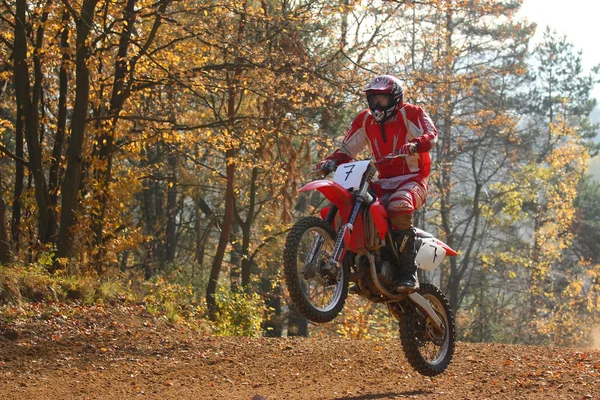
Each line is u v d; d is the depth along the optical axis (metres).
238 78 18.48
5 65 19.67
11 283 11.97
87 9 16.81
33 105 18.06
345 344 10.80
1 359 9.31
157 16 17.33
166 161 30.30
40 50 17.14
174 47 18.94
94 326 11.40
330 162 7.15
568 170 52.84
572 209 43.62
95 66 17.47
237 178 28.92
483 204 43.97
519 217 43.97
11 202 20.05
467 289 47.53
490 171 45.00
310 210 31.42
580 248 53.81
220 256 24.14
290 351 10.23
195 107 24.39
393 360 9.47
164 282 15.88
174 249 34.75
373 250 6.65
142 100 21.41
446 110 29.45
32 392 7.61
